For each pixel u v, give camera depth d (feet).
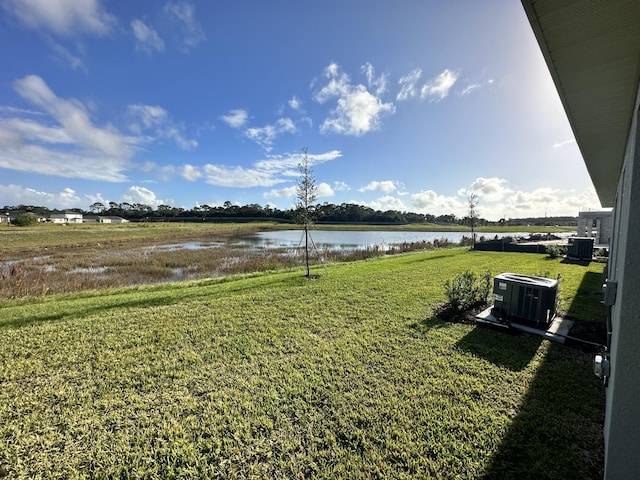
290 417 8.75
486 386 10.12
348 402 9.39
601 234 66.18
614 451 4.58
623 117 11.32
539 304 14.74
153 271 44.21
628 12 5.82
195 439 7.94
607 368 6.14
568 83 8.85
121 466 7.09
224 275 41.52
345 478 6.70
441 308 18.75
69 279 36.63
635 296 4.27
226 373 11.36
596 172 21.66
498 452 7.29
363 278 29.19
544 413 8.65
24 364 12.30
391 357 12.39
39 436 8.14
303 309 19.31
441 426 8.23
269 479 6.71
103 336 15.24
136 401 9.71
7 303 23.66
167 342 14.42
